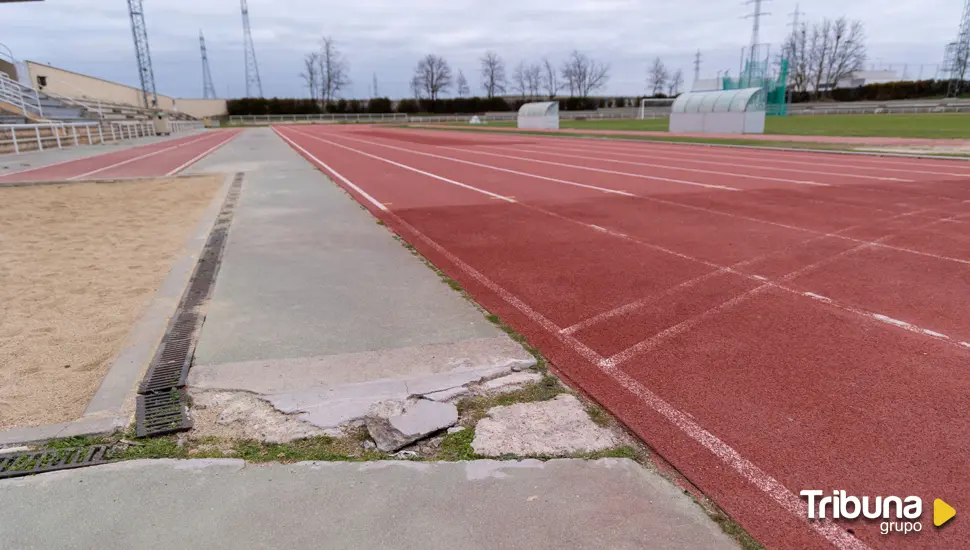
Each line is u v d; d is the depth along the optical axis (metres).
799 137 29.30
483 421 3.44
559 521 2.59
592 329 4.86
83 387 3.88
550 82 115.25
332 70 109.25
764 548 2.46
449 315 5.08
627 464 3.02
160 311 5.20
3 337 4.71
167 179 15.58
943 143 23.78
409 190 13.22
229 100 92.44
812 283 6.01
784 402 3.63
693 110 37.12
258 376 3.95
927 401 3.63
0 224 9.38
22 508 2.68
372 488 2.82
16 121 30.88
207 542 2.47
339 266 6.70
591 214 9.97
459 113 103.12
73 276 6.42
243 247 7.64
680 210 10.27
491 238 8.26
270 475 2.93
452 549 2.42
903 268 6.53
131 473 2.93
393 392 3.74
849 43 92.69
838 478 2.91
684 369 4.10
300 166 18.98
